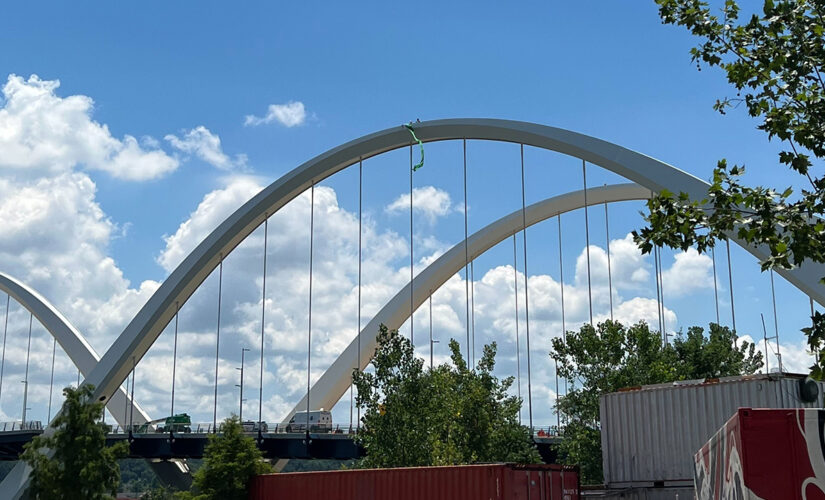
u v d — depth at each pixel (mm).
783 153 16109
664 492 31438
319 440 82125
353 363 102812
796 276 46750
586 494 32438
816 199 15586
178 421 98250
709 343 71062
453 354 58906
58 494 55188
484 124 69938
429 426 51031
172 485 102125
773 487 12156
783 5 16500
